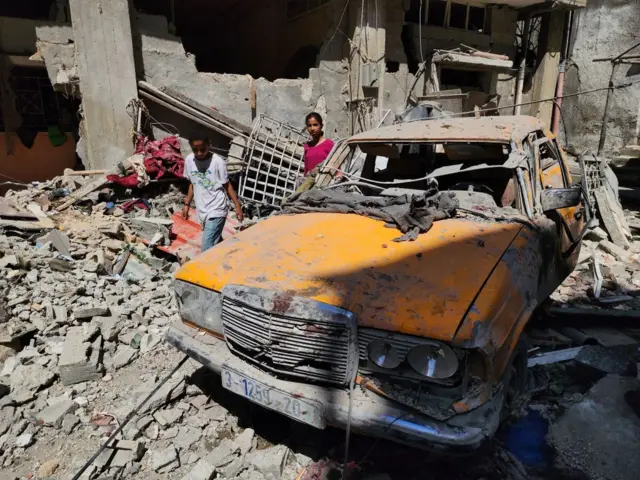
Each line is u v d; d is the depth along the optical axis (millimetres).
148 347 3611
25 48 9602
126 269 5027
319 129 5203
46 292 4008
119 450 2590
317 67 9039
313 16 9859
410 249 2521
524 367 2713
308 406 2156
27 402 2973
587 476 2424
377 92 8906
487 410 2031
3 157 9852
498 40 11102
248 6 12203
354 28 8680
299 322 2166
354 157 3930
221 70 14711
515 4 10531
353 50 8758
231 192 4535
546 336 3797
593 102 11945
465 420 1983
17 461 2539
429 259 2430
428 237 2650
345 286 2246
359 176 3879
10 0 10055
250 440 2664
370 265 2398
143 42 7383
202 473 2398
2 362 3301
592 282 5293
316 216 3111
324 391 2189
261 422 2902
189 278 2668
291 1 10742
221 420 2902
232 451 2578
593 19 11875
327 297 2182
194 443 2717
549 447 2621
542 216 3119
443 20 10602
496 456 2523
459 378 2023
